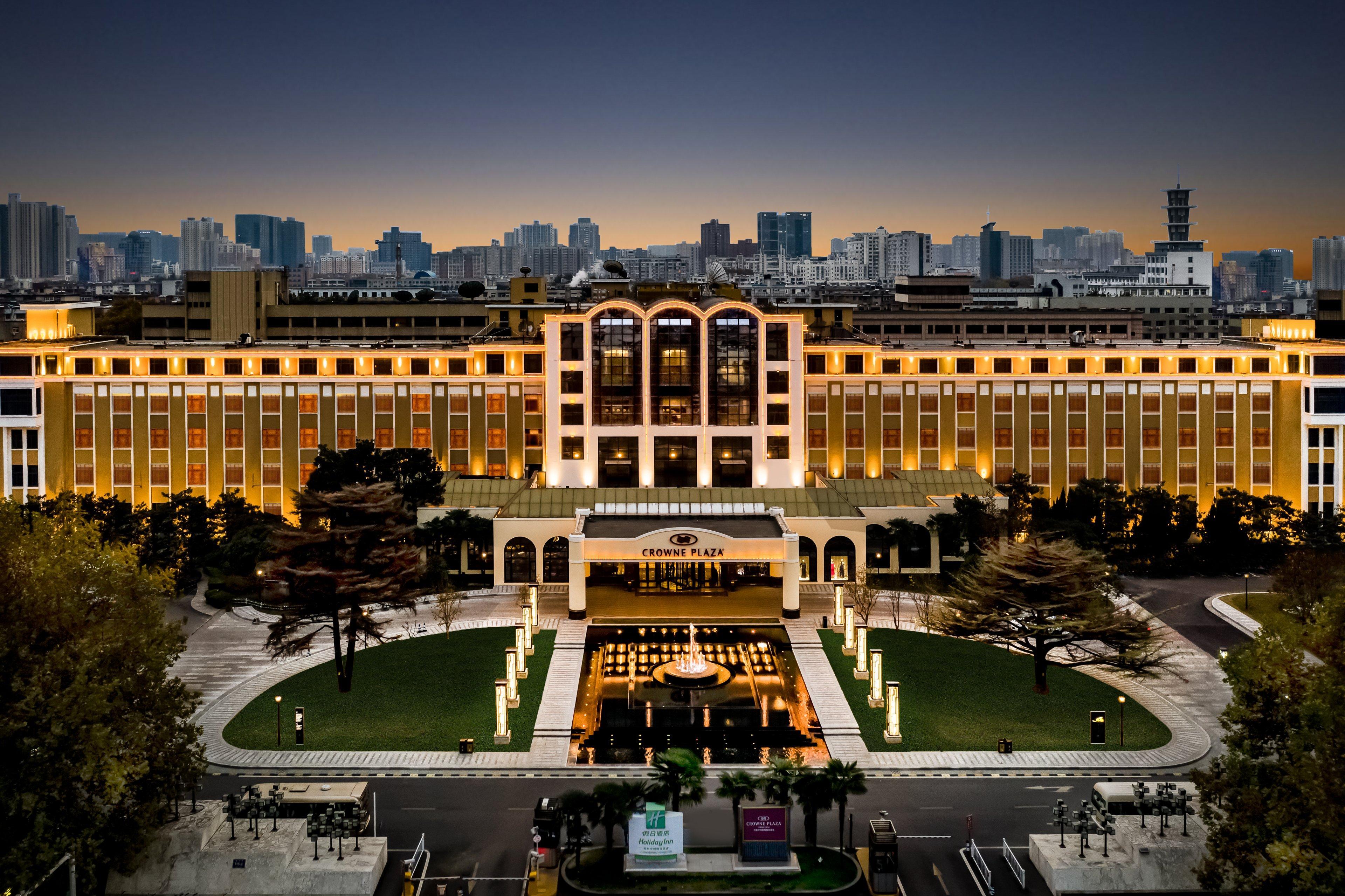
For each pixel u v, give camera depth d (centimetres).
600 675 12475
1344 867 6662
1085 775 9969
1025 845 8781
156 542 15725
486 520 15988
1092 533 16400
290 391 18725
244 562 14900
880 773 10012
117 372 18588
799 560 15388
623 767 10225
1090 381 18675
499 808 9400
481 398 18788
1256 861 7331
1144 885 8062
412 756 10369
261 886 8050
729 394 17712
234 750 10450
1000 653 13012
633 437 17700
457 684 12025
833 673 12388
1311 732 7144
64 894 7412
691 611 14725
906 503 16662
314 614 11844
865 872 8288
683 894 7981
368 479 16275
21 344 19025
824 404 18700
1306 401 18162
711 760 10369
